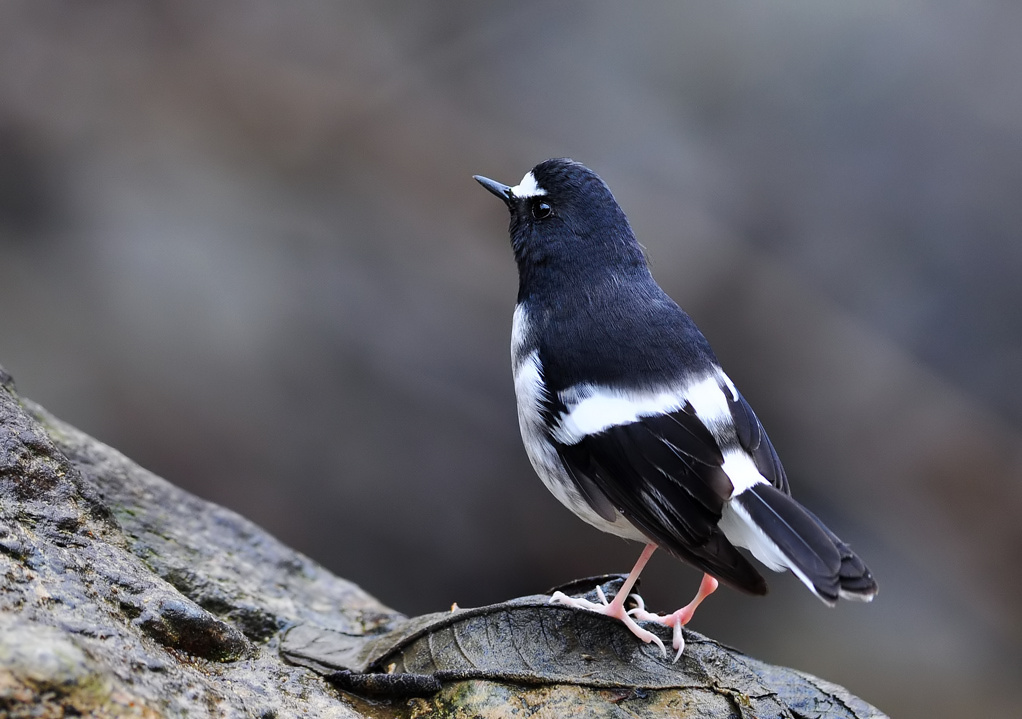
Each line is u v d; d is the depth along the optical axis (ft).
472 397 50.57
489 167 55.31
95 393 47.67
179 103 54.39
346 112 55.47
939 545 50.72
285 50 55.77
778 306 53.42
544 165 20.70
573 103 56.95
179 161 53.83
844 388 52.60
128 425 47.29
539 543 48.08
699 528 16.90
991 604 49.70
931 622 48.75
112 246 51.72
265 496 47.29
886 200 56.44
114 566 14.98
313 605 21.21
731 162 56.59
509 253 53.83
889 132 57.47
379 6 57.16
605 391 18.28
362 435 49.37
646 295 19.69
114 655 12.31
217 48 55.16
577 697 15.83
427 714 15.83
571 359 18.74
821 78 58.13
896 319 54.70
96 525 16.17
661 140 56.54
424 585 47.73
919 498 51.62
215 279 51.16
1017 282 54.85
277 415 48.88
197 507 22.65
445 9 57.16
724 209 55.72
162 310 50.34
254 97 54.95
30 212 51.96
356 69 56.44
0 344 47.91
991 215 55.77
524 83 57.21
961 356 53.93
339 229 53.72
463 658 17.02
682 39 58.13
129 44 54.70
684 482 17.30
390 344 51.37
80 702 11.03
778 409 52.54
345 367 50.47
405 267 53.36
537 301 20.03
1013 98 57.21
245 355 49.73
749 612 46.29
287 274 52.26
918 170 56.75
